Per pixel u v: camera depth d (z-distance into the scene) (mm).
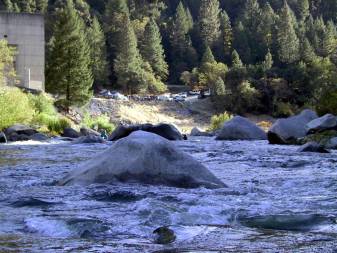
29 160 16109
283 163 14523
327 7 187125
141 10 164500
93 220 6328
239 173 12242
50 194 8664
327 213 6805
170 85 132750
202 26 149125
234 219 6477
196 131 43562
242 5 186500
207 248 4922
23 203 7840
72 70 61031
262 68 111812
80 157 17375
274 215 6641
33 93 52500
